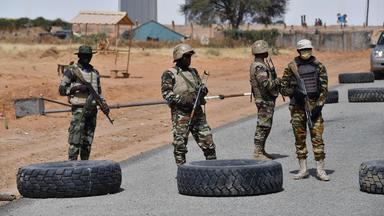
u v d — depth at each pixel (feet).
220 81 114.11
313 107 34.58
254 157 40.98
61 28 337.72
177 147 35.58
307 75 34.45
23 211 30.27
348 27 301.63
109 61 147.13
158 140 54.60
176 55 35.68
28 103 70.33
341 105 67.51
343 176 35.91
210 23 322.55
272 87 39.29
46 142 56.90
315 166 39.09
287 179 35.47
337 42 235.61
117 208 30.14
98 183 32.65
